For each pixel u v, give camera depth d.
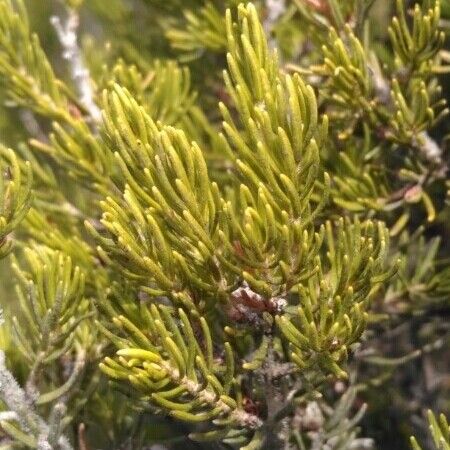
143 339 0.15
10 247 0.16
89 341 0.19
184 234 0.15
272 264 0.15
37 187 0.23
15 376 0.20
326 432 0.19
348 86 0.19
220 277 0.15
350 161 0.20
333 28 0.19
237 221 0.15
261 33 0.14
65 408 0.18
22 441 0.17
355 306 0.15
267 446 0.17
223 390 0.15
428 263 0.21
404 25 0.19
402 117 0.19
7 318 0.19
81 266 0.21
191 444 0.22
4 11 0.23
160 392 0.15
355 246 0.15
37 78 0.23
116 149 0.16
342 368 0.17
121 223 0.15
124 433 0.21
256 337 0.17
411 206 0.22
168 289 0.15
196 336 0.16
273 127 0.14
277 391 0.16
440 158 0.20
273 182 0.14
